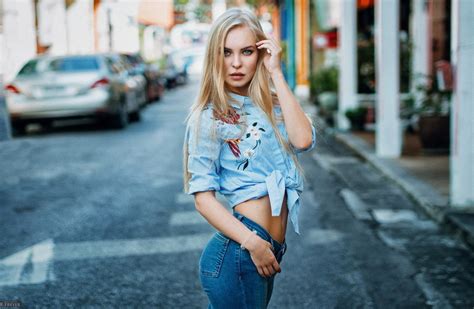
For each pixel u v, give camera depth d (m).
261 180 2.67
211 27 2.71
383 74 10.62
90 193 8.48
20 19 22.23
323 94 17.08
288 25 28.03
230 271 2.63
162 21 42.47
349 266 5.46
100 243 6.18
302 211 7.37
